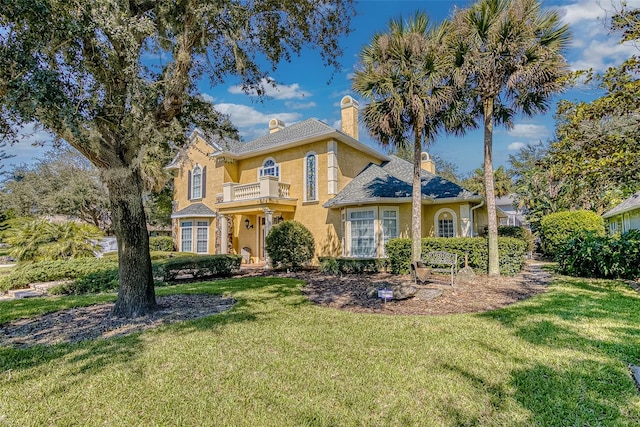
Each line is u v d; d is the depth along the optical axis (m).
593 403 3.44
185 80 7.06
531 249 19.67
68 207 23.30
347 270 14.29
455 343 5.14
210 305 8.07
